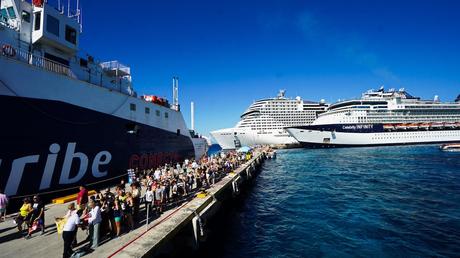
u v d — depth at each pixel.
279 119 95.31
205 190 17.28
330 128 82.56
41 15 15.54
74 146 15.34
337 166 43.53
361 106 84.06
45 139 13.73
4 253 7.58
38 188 13.28
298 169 42.12
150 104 23.92
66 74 15.53
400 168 37.94
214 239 13.54
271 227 15.14
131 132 20.81
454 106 86.12
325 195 22.70
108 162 18.02
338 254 11.34
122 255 7.50
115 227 9.14
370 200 20.22
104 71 22.91
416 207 17.88
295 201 21.11
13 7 14.88
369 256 11.06
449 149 67.50
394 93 90.44
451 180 27.52
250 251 12.02
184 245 11.58
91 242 8.21
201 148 37.72
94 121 16.92
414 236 12.95
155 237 8.88
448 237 12.69
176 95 31.30
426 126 84.12
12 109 12.37
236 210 19.27
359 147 84.88
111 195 10.43
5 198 10.49
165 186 13.02
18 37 14.90
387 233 13.45
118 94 19.45
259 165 47.06
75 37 17.77
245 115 99.94
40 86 13.62
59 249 7.87
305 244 12.51
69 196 14.27
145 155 22.62
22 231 9.34
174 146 28.61
